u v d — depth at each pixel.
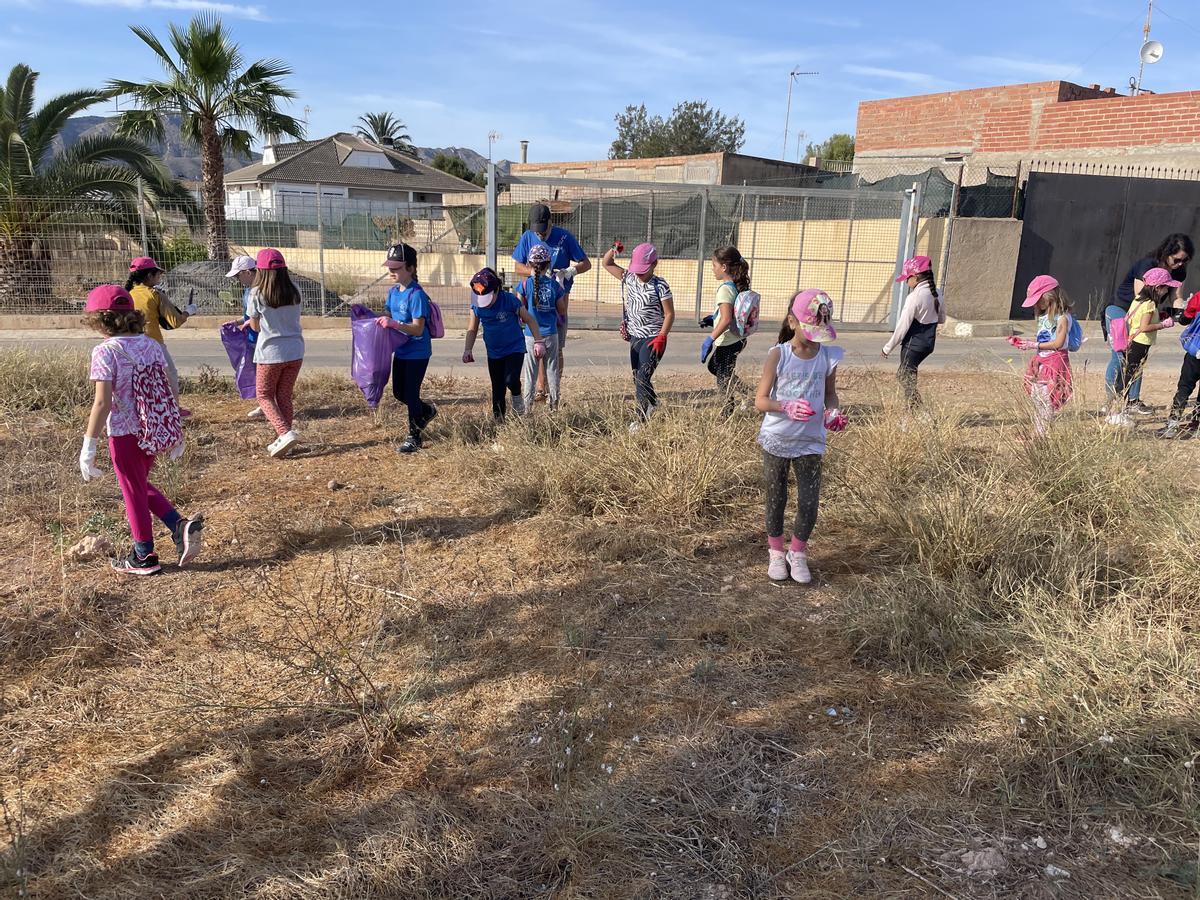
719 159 22.23
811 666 3.68
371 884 2.48
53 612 4.04
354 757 3.07
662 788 2.91
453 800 2.85
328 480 6.14
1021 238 16.97
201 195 19.23
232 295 16.67
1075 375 9.81
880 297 17.31
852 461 5.80
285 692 3.44
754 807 2.83
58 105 17.39
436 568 4.66
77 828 2.69
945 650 3.71
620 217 19.94
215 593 4.33
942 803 2.83
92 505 5.43
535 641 3.88
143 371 4.29
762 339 15.00
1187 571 4.03
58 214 16.62
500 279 6.77
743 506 5.48
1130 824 2.73
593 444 5.88
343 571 4.59
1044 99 19.05
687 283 18.97
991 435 6.60
